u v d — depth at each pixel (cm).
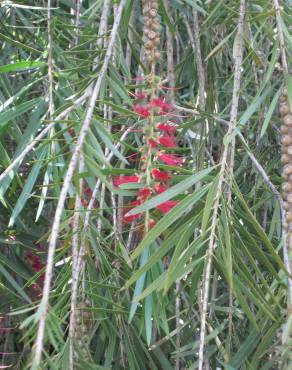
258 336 35
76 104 31
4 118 38
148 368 46
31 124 39
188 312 37
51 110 38
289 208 30
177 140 47
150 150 31
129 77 37
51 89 39
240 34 33
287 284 30
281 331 31
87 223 34
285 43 32
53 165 36
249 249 35
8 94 44
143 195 30
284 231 30
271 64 31
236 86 32
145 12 34
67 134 37
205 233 28
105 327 38
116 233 36
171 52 45
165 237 31
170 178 31
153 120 32
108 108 40
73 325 29
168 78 45
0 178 29
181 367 45
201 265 31
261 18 33
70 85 39
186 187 28
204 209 27
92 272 36
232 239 29
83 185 38
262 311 33
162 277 28
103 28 36
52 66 40
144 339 42
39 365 23
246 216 33
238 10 39
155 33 34
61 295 34
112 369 45
